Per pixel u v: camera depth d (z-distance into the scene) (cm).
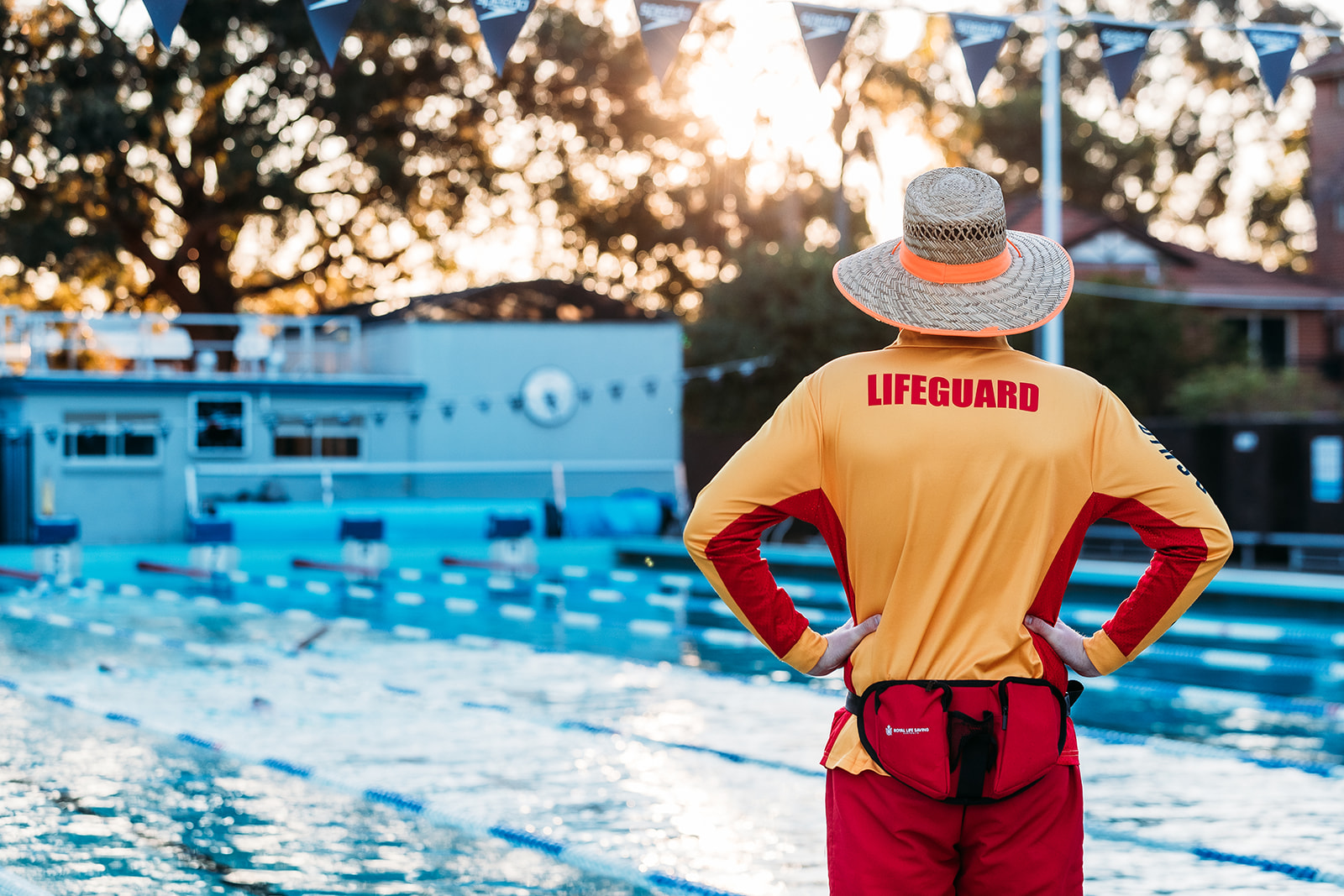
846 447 262
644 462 2341
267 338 2192
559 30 2830
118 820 556
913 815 256
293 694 868
